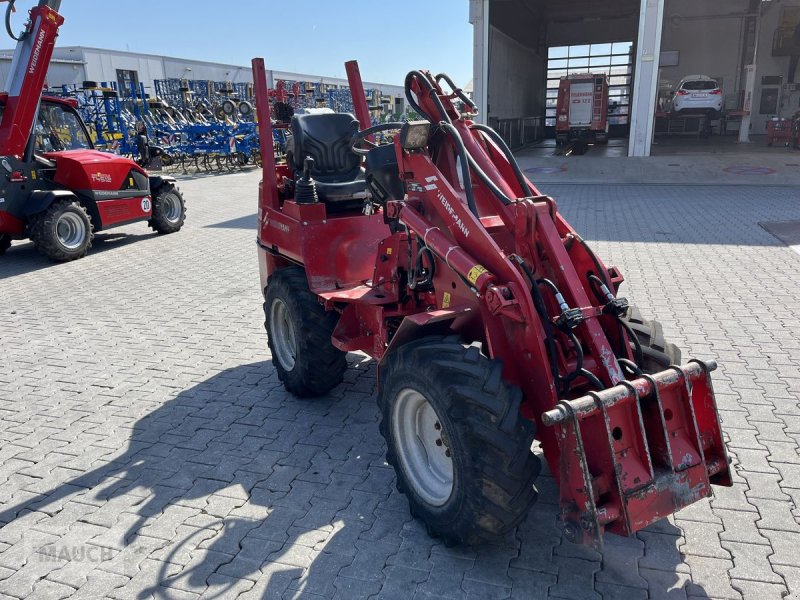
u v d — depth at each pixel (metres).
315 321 4.40
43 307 7.51
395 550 3.11
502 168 3.67
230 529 3.33
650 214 11.97
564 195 14.97
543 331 2.89
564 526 2.62
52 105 10.45
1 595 2.92
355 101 5.52
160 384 5.23
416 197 3.62
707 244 9.27
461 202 3.23
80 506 3.59
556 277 3.04
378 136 6.30
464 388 2.73
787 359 5.12
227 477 3.83
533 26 29.42
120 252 10.52
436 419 3.15
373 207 4.96
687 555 2.98
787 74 29.48
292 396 4.92
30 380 5.38
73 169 10.05
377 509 3.46
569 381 2.88
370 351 4.27
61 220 9.73
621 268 8.10
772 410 4.29
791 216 11.15
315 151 4.89
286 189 5.16
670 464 2.71
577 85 24.94
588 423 2.64
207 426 4.48
